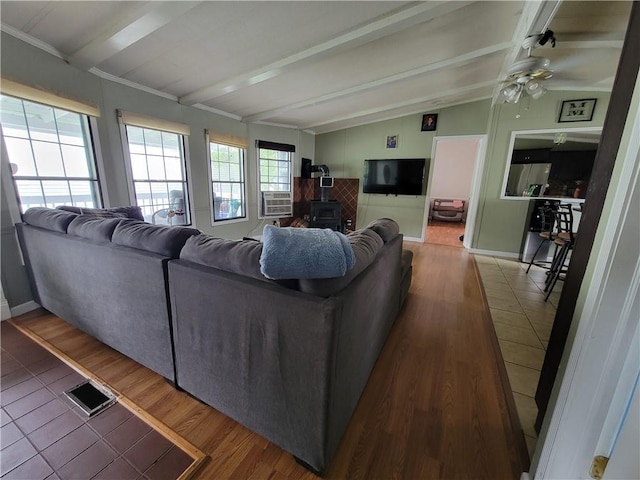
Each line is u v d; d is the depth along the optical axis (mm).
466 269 3855
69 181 2711
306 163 6121
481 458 1198
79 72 2668
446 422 1374
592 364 839
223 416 1387
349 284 1104
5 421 1335
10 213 2234
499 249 4613
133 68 2846
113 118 3029
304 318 953
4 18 2023
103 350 1878
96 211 2584
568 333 1032
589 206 992
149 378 1631
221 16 2066
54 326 2148
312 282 992
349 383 1200
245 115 4781
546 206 3801
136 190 3439
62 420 1346
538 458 1034
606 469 865
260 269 1077
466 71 3533
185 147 3936
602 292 793
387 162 5535
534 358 1890
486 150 4508
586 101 3855
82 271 1737
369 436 1292
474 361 1850
